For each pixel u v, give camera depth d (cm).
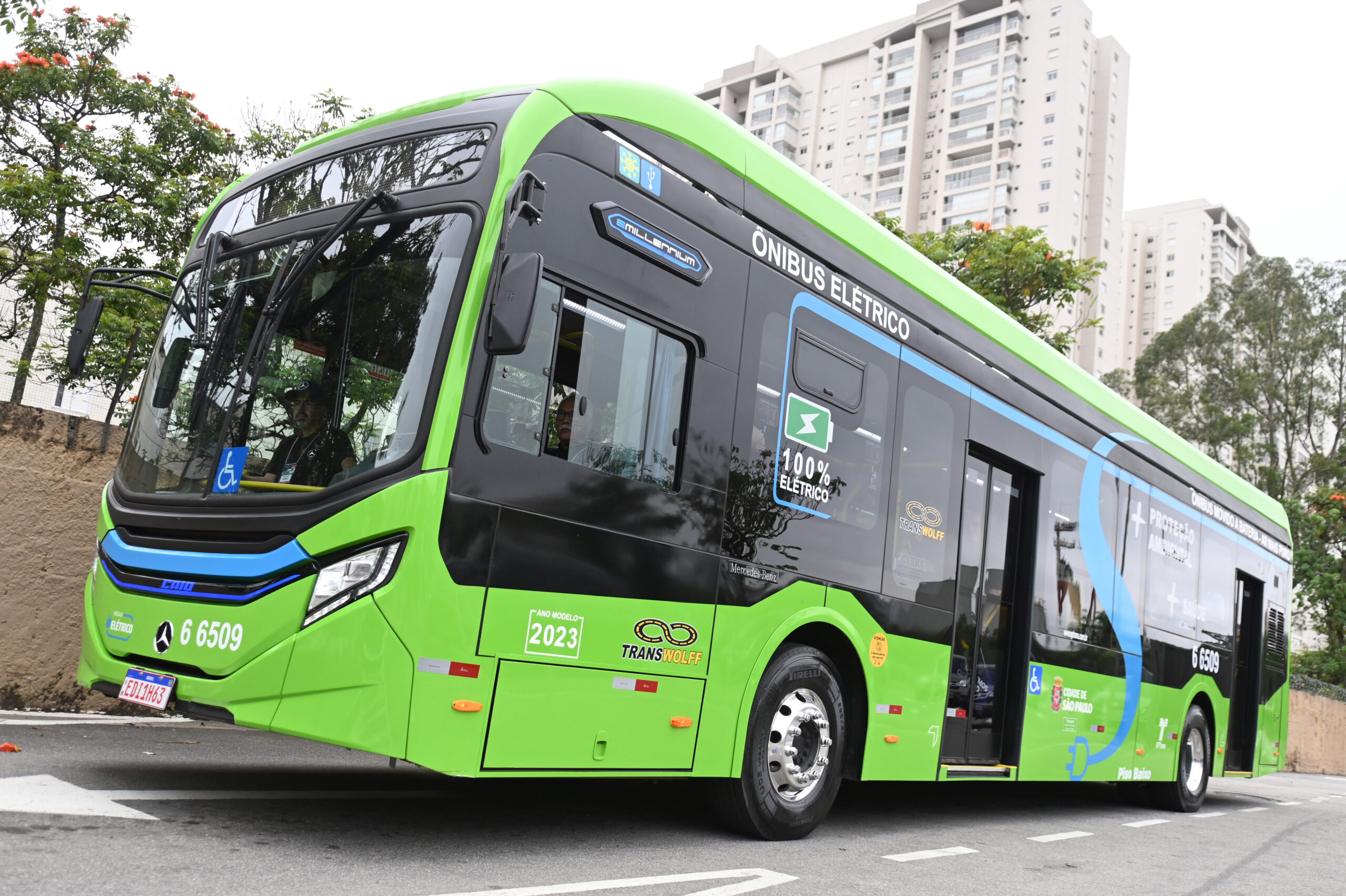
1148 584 918
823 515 554
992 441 707
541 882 379
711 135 511
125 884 314
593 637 429
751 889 407
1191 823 880
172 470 459
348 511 385
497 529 396
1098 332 8075
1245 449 3878
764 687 516
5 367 1148
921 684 621
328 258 446
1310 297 4000
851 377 583
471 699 384
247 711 388
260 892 322
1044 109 8012
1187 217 10288
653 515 458
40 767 491
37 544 710
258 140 1405
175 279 532
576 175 439
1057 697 761
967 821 731
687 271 485
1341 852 764
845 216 599
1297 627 3281
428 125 454
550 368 421
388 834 433
